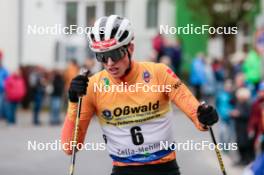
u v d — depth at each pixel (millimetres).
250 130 21406
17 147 26328
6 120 35156
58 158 23922
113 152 9398
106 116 9312
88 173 20891
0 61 35062
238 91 22984
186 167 22016
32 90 38438
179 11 48344
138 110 9203
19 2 45906
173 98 9273
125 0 47781
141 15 47719
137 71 9211
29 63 44812
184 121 32594
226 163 22859
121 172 9352
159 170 9273
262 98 21156
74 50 44125
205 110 8891
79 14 46781
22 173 21078
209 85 36938
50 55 45188
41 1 45906
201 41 47156
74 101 9227
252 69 31562
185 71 43469
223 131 24484
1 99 35250
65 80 37438
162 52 35156
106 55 8938
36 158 23891
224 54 46719
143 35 47219
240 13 47281
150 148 9258
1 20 45906
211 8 47062
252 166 17344
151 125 9242
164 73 9258
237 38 47156
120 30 8906
